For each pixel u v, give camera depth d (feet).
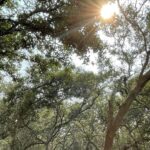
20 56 50.42
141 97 91.40
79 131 162.81
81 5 40.78
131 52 80.38
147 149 116.67
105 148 36.22
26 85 113.39
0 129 125.08
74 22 41.60
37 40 45.62
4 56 48.96
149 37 54.65
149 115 105.40
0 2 42.45
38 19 42.32
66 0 41.32
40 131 139.03
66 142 187.32
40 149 195.00
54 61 49.03
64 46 45.42
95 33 43.47
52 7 41.68
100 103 124.26
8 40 46.57
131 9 51.67
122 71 88.89
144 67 40.24
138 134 107.04
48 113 135.13
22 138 142.10
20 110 116.47
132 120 106.63
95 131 151.84
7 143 160.04
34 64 52.90
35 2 42.27
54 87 113.29
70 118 127.54
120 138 119.85
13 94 115.03
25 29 43.06
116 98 93.20
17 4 44.01
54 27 42.27
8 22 43.37
